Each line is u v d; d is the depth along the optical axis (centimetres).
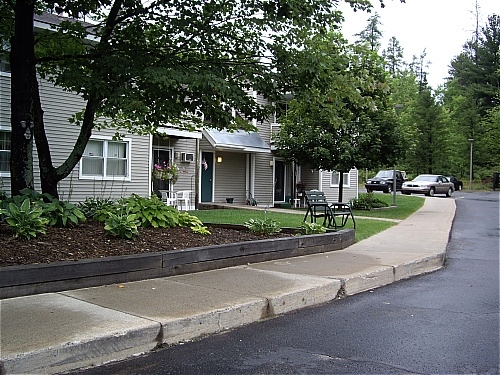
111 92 824
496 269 902
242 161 2325
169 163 1888
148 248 760
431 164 4934
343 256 924
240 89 896
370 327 532
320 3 877
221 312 520
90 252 696
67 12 920
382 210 2183
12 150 859
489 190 4659
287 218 1569
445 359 434
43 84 1454
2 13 966
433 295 694
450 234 1388
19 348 389
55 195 936
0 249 644
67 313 494
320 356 440
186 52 945
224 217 1507
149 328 455
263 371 404
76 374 393
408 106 5403
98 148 1599
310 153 2031
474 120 5097
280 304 590
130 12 902
